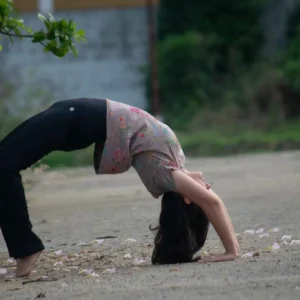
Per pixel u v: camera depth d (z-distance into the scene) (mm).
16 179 9828
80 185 24281
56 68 52000
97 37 53156
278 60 54344
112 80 53062
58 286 9188
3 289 9250
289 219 14188
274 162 29656
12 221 9867
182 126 50875
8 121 28531
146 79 53188
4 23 10969
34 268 10773
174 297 8133
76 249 12453
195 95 52969
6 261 11805
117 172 10203
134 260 10812
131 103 53250
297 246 11078
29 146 9812
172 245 10188
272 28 56594
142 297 8227
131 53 53375
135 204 18141
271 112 50562
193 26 56094
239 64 54531
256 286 8414
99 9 53281
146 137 10055
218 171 26547
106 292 8594
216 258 10164
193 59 53688
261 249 10977
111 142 9984
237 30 55406
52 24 10859
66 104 10008
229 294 8133
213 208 10109
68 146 10023
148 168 10094
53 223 15820
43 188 23734
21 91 37906
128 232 13914
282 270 9227
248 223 13969
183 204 10219
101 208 17797
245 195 18609
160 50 54219
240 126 50156
